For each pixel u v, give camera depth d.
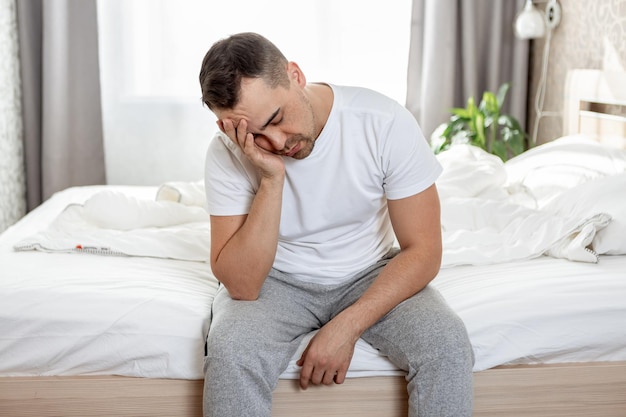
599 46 2.73
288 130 1.38
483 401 1.52
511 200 2.25
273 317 1.46
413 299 1.48
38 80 3.51
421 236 1.50
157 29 3.57
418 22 3.57
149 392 1.49
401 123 1.49
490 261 1.79
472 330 1.50
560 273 1.69
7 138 3.33
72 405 1.50
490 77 3.60
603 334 1.54
